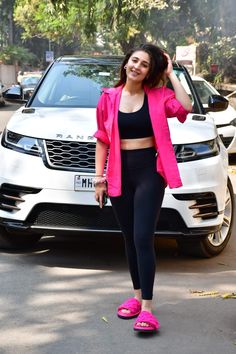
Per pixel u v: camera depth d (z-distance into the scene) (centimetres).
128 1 2008
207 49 2617
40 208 568
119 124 436
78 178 557
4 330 441
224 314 478
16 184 572
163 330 446
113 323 456
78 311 478
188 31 2466
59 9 2003
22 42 7819
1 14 7000
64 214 565
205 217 575
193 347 418
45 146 568
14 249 640
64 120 597
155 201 438
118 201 449
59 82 705
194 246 613
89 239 686
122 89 444
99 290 524
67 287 530
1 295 508
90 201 555
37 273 565
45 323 454
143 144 438
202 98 1265
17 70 6656
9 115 2516
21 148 580
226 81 2670
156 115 432
